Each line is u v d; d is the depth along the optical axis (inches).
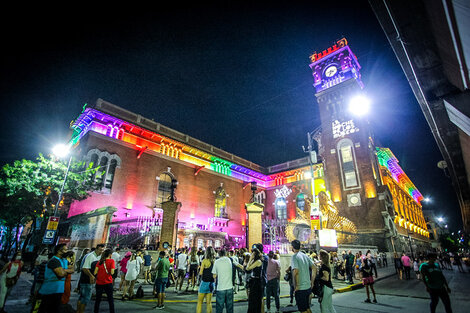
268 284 353.7
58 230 995.9
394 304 411.2
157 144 1393.9
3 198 832.3
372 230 1312.7
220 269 263.4
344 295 502.0
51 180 831.1
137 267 428.1
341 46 1733.5
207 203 1524.4
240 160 1882.4
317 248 688.4
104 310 338.3
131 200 1202.6
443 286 293.6
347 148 1536.7
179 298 439.8
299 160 1889.8
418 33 132.7
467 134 183.8
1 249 1405.0
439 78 155.4
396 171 2021.4
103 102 1234.0
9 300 393.7
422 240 2412.6
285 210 1785.2
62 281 233.6
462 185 294.5
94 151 1133.1
